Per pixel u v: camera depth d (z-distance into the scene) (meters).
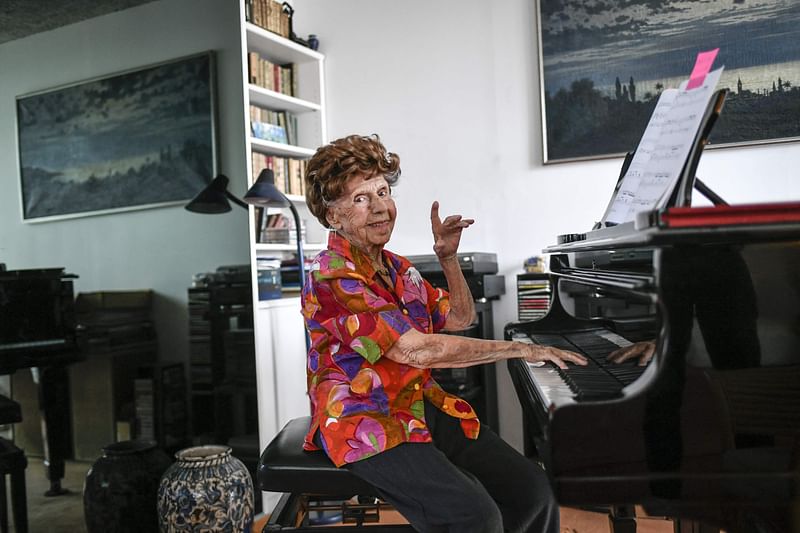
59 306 2.29
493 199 3.72
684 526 1.67
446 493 1.41
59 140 2.33
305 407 3.54
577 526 2.66
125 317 2.53
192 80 2.87
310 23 4.19
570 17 3.47
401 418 1.54
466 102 3.79
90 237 2.41
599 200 3.49
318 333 1.60
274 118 3.87
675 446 1.10
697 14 3.24
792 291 1.09
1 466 2.09
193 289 2.83
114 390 2.49
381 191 1.60
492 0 3.71
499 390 3.69
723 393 1.09
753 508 1.10
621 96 3.40
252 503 2.35
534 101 3.63
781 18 3.11
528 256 3.65
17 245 2.18
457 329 1.90
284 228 3.65
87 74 2.44
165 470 2.44
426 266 3.22
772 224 1.02
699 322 1.09
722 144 3.21
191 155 2.85
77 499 2.33
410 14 3.92
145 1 2.68
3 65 2.17
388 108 3.98
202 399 2.87
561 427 1.11
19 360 2.16
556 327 2.12
